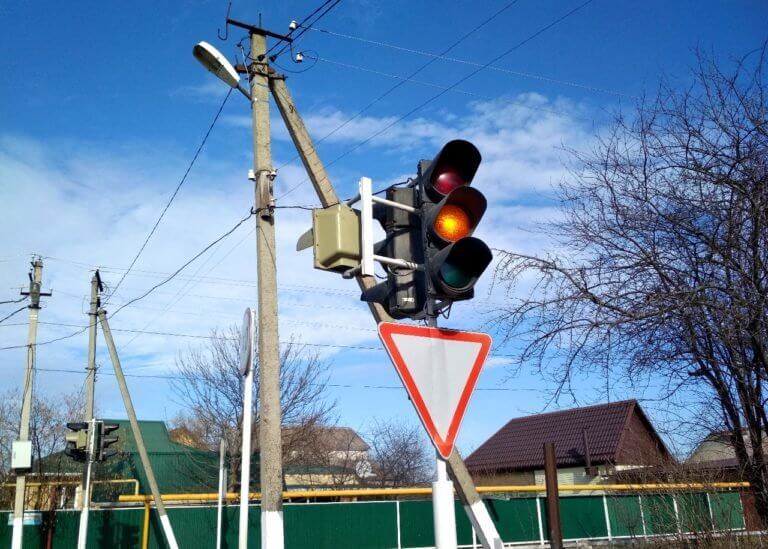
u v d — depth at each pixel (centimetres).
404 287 447
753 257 668
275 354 839
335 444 4272
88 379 2069
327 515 1889
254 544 1881
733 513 897
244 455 718
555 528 873
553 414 3600
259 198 908
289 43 1051
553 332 741
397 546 1936
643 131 748
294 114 1036
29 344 1872
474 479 3391
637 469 1196
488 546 1016
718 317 670
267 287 866
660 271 704
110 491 2627
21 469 1764
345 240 489
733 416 775
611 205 752
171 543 1750
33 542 1825
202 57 959
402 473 3725
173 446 3534
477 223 440
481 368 429
